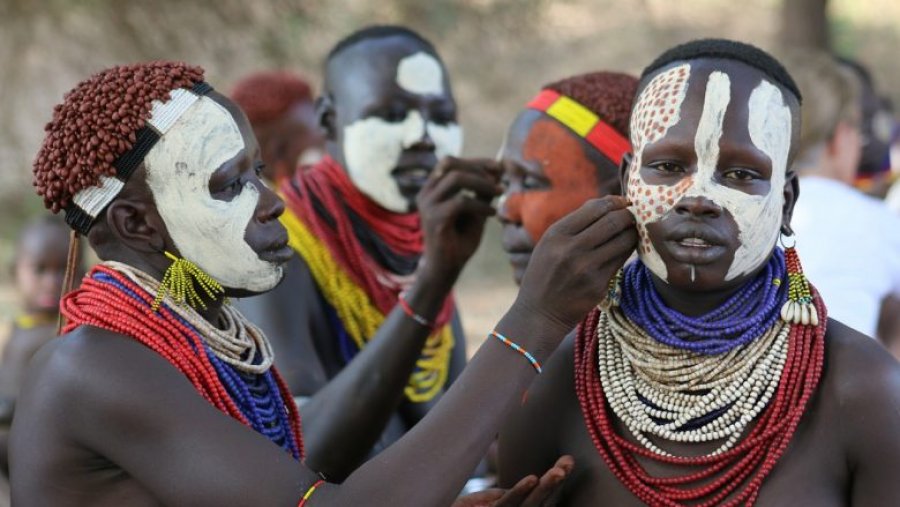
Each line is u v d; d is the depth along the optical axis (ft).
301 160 37.42
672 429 16.67
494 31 86.79
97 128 17.31
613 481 17.10
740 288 16.93
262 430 18.49
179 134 17.52
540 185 22.52
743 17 99.04
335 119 27.07
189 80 17.89
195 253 17.83
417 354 23.97
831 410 16.26
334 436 23.35
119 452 16.57
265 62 79.36
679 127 16.39
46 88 78.07
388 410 23.77
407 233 27.07
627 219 16.70
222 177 17.75
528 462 18.38
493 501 17.97
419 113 26.32
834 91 28.35
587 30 94.94
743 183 16.29
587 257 16.63
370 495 16.30
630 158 18.02
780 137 16.44
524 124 22.81
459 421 16.57
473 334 59.11
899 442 15.78
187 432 16.47
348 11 82.12
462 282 69.51
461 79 85.97
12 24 76.07
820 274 26.50
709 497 16.37
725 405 16.51
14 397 33.01
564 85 22.88
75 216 17.83
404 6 82.58
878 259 26.78
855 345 16.48
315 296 26.32
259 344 19.21
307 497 16.35
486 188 23.88
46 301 35.65
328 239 26.37
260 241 18.11
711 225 16.16
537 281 16.92
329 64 27.40
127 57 77.77
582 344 17.92
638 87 17.67
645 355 16.93
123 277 17.61
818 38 88.58
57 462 16.76
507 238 23.08
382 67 26.25
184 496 16.39
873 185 38.29
